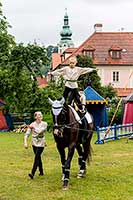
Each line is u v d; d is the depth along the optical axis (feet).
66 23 369.71
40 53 127.85
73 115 41.86
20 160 58.65
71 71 43.96
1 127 120.47
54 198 36.27
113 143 83.41
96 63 206.90
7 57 128.98
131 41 218.59
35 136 44.50
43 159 59.52
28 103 122.83
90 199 35.73
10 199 35.96
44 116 114.11
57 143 42.01
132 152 68.03
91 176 45.73
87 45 213.46
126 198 36.06
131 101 115.75
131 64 208.23
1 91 126.21
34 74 126.82
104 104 115.75
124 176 45.80
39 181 43.19
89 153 46.21
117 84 208.13
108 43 215.51
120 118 125.49
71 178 44.60
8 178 44.93
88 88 116.78
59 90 122.62
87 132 45.29
